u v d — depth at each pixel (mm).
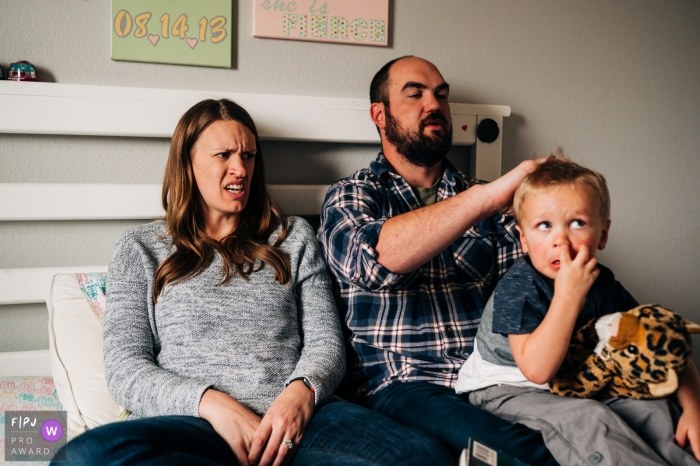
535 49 1771
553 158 1102
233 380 1133
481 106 1676
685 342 911
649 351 915
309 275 1311
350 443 990
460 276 1387
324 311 1283
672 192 1891
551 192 1003
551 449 957
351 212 1303
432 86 1461
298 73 1604
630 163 1856
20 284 1409
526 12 1755
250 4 1549
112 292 1188
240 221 1334
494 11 1731
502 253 1425
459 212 1121
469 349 1321
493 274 1424
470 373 1168
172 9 1485
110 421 1146
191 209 1281
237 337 1168
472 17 1716
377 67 1664
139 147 1513
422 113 1441
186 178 1285
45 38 1427
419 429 1064
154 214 1477
